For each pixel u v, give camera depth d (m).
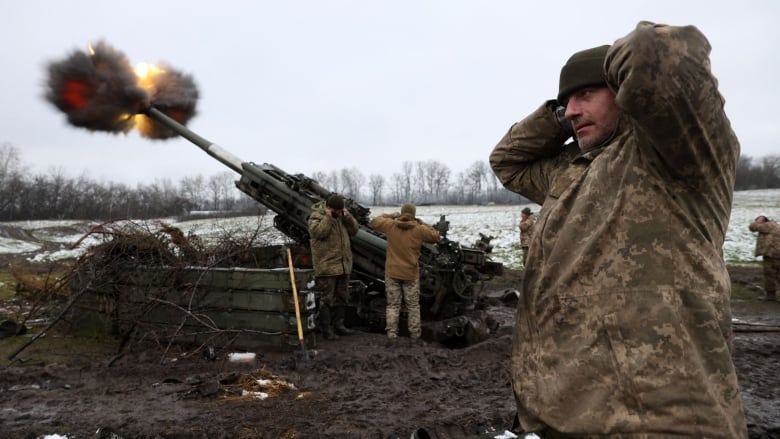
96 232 7.52
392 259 7.38
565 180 1.89
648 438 1.50
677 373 1.51
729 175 1.63
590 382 1.61
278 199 8.57
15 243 26.00
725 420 1.49
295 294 6.42
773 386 5.59
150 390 5.20
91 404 4.79
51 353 6.73
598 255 1.65
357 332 7.68
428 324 7.57
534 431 1.78
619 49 1.46
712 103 1.41
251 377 5.45
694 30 1.40
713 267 1.60
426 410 4.63
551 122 2.27
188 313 6.64
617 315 1.59
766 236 11.06
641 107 1.39
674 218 1.59
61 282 8.40
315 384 5.41
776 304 10.78
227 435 4.01
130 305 7.34
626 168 1.66
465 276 8.02
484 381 5.58
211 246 7.83
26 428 4.19
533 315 1.84
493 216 39.22
